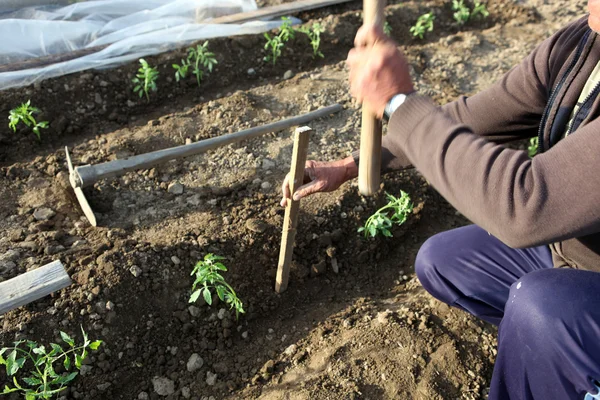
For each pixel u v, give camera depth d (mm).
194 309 1255
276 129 1574
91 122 1676
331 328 1262
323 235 1410
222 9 2045
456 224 1572
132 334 1192
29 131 1592
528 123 993
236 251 1340
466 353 1177
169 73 1816
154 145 1580
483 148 695
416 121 718
